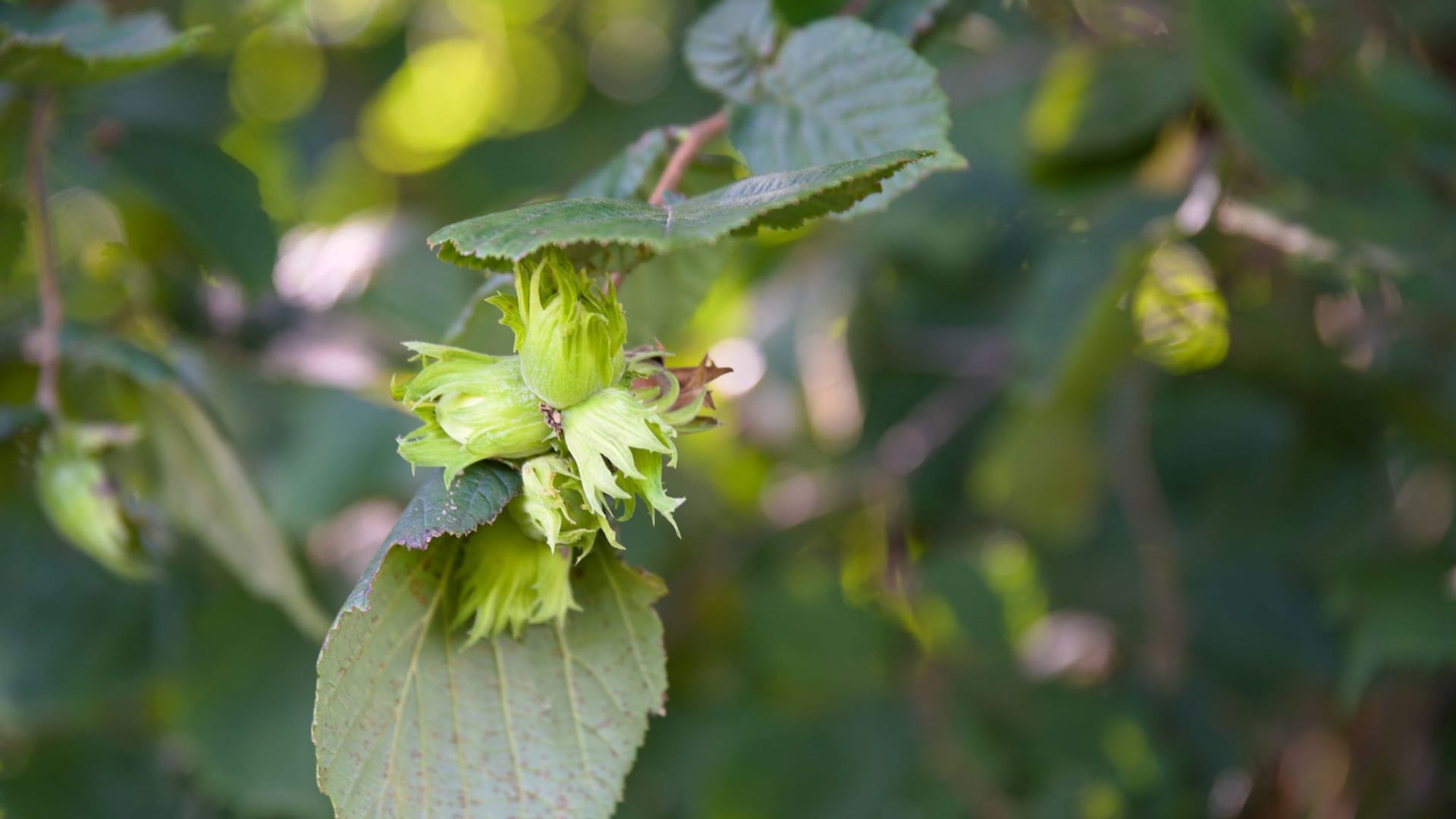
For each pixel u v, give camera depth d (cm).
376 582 69
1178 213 97
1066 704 128
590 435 68
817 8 80
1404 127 97
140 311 110
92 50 80
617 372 68
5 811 109
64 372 89
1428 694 123
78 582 106
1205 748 127
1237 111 90
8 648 103
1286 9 97
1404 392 124
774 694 131
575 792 70
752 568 143
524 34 186
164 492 89
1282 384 138
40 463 84
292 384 122
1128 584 137
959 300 147
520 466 69
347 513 135
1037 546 141
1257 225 98
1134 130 103
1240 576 136
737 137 77
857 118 76
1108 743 125
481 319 79
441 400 68
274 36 159
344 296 114
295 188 166
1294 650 132
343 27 173
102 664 105
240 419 118
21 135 92
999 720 128
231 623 107
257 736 104
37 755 112
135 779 113
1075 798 121
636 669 71
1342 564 115
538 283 68
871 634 130
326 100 174
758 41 78
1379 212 93
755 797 123
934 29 81
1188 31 101
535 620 70
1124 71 104
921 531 147
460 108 187
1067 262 104
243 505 88
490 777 70
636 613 71
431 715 70
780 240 135
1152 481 126
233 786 103
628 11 186
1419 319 118
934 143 76
